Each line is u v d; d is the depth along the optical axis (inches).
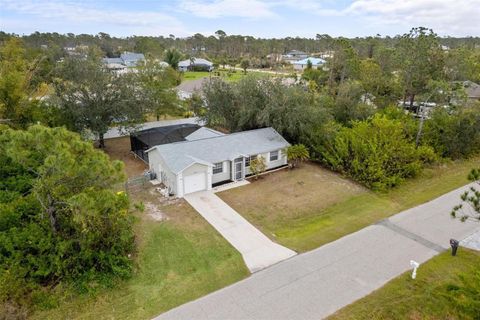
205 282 488.4
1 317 402.9
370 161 856.3
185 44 5861.2
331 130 999.6
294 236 623.5
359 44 3341.5
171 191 798.5
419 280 489.7
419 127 1064.2
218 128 1326.3
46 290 459.5
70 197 436.8
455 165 1020.5
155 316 424.5
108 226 517.0
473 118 1019.3
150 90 1156.5
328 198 787.4
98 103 1043.3
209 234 620.4
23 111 937.5
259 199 776.9
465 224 658.2
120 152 1118.4
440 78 1459.2
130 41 6215.6
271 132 1021.2
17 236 484.7
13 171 658.2
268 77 1143.6
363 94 1403.8
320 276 499.8
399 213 710.5
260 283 485.1
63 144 424.5
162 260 538.9
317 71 2233.0
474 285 358.9
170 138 1039.6
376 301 447.2
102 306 441.7
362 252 563.5
